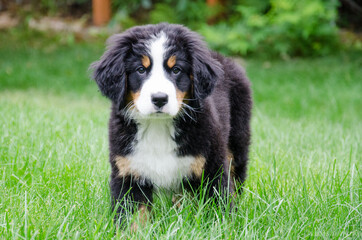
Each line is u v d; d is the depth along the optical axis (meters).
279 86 10.45
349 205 3.50
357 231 3.33
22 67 11.85
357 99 9.39
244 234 3.26
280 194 3.75
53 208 3.55
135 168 3.64
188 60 3.62
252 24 12.77
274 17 12.88
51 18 16.36
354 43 14.08
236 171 4.52
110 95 3.68
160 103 3.32
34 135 5.26
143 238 3.15
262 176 4.38
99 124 6.19
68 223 3.20
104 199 3.79
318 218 3.47
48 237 3.06
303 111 8.52
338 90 10.16
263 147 5.48
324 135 6.04
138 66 3.56
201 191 3.49
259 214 3.54
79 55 13.16
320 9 12.55
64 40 14.50
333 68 12.15
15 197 3.71
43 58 12.82
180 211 3.43
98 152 4.94
